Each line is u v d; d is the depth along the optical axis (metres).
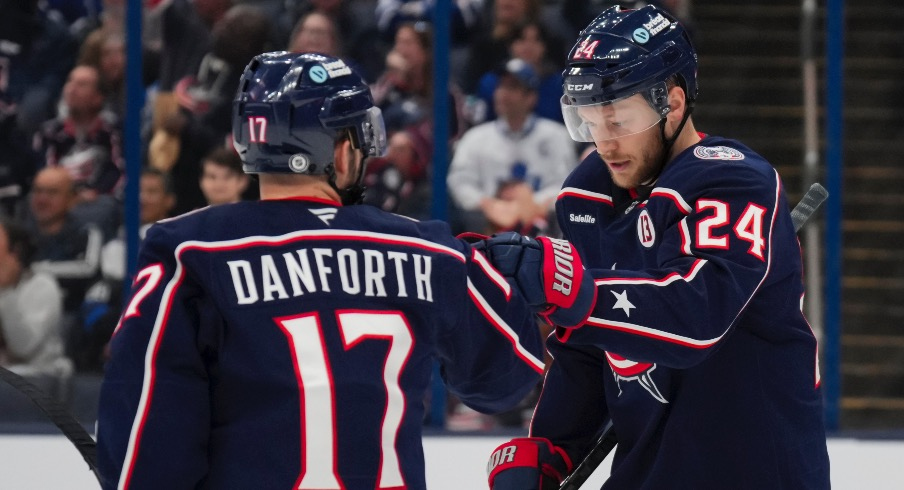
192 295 5.07
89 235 16.38
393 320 5.19
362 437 5.05
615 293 5.35
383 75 16.44
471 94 16.39
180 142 16.38
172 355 4.97
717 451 6.02
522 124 16.34
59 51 16.47
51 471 12.88
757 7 20.72
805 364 6.14
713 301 5.39
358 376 5.07
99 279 16.38
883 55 20.58
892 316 18.53
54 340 16.25
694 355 5.37
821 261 16.61
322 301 5.11
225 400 5.08
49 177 16.38
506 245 5.39
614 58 5.86
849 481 12.79
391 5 16.42
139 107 16.30
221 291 5.04
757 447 5.98
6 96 16.39
